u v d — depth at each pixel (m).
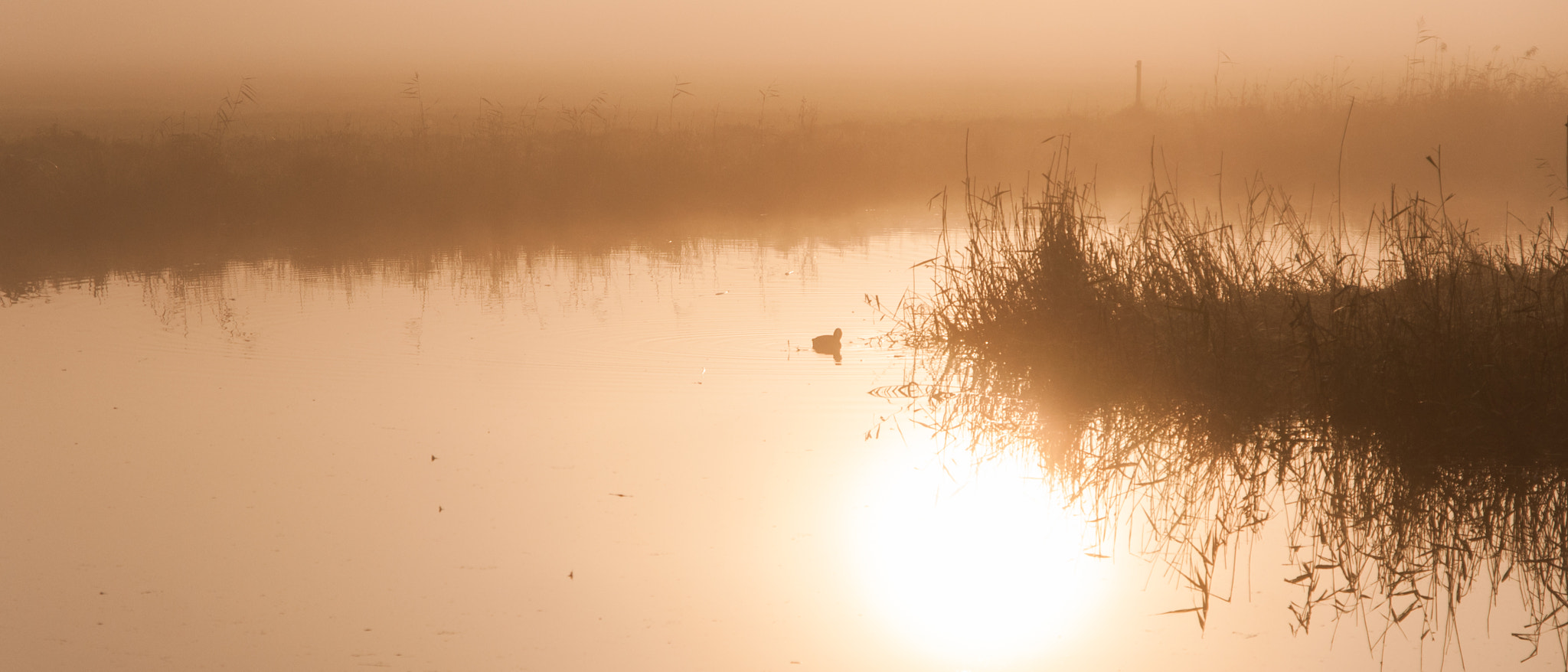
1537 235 27.61
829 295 38.62
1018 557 18.19
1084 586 17.23
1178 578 17.53
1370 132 71.81
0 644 14.77
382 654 14.62
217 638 14.98
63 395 26.80
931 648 15.02
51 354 30.81
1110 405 25.20
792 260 45.62
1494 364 22.00
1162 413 24.61
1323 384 23.52
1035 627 15.85
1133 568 17.88
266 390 27.27
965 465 22.44
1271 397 24.38
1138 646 15.30
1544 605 16.56
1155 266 28.05
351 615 15.67
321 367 29.31
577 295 38.91
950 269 32.38
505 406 25.95
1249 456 22.39
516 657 14.59
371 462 22.03
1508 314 23.09
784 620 15.77
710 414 25.44
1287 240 43.41
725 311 36.12
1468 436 21.58
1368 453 22.00
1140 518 19.92
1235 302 27.06
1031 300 29.33
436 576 16.94
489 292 39.47
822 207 62.72
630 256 47.31
